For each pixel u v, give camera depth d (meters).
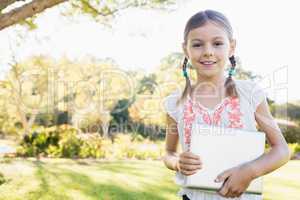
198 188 1.27
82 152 7.94
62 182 5.27
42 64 6.42
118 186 5.18
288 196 4.79
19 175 5.59
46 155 7.95
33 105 6.89
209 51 1.34
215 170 1.26
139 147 8.10
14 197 4.46
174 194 4.84
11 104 7.24
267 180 5.68
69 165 6.75
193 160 1.25
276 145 1.33
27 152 7.86
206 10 1.42
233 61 1.45
